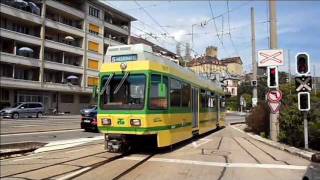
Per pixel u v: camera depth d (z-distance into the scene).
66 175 9.89
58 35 65.94
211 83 26.02
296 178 10.09
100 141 19.73
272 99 19.47
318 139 16.22
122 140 14.12
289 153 15.20
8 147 16.58
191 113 19.05
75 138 21.94
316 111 17.72
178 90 16.70
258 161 12.91
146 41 34.62
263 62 19.86
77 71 68.19
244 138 22.67
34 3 59.69
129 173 10.42
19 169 10.87
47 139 21.11
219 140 20.91
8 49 56.06
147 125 13.70
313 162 5.90
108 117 14.24
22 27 59.25
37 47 60.34
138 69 14.13
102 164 11.76
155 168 11.28
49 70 63.53
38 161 12.41
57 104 66.06
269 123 22.83
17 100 57.75
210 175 10.34
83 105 71.88
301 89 15.48
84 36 70.12
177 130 16.38
